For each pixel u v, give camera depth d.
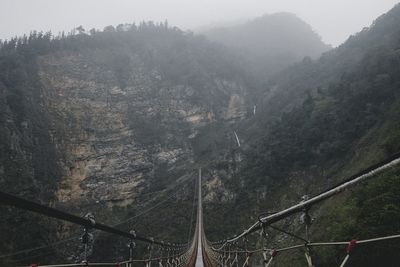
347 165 57.34
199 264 37.12
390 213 20.20
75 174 115.50
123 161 128.62
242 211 79.62
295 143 77.50
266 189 77.12
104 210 114.06
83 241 6.82
